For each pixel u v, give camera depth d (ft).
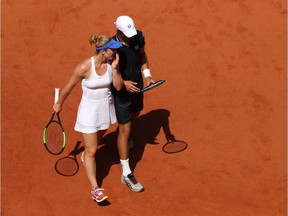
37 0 144.25
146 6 142.61
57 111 88.74
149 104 113.50
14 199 92.53
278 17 140.05
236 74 122.11
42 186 94.99
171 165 99.71
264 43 131.75
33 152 101.24
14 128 106.32
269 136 106.32
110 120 89.81
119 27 84.48
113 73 83.87
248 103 114.21
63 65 123.85
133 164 99.86
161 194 94.07
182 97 115.44
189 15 139.85
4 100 112.98
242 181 96.84
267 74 122.42
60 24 136.46
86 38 132.36
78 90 115.85
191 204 92.38
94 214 90.33
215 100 114.83
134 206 91.86
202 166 99.60
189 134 106.42
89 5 142.72
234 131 107.24
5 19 137.90
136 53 87.40
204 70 122.93
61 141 102.68
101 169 98.89
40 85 117.70
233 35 133.90
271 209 91.86
